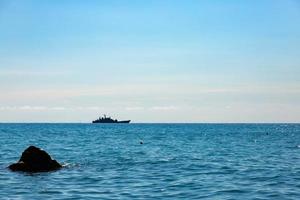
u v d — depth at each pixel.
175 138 108.62
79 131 166.12
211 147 71.25
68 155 53.84
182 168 38.44
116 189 26.42
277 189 26.11
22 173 34.16
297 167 38.91
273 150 63.59
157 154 55.75
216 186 27.50
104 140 96.06
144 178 31.42
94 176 32.53
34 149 37.22
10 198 23.34
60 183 28.92
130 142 87.88
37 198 23.34
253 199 22.92
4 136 112.38
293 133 156.38
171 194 24.61
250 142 88.56
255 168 38.16
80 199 23.08
